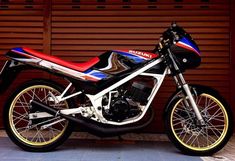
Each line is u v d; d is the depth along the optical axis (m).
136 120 3.57
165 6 4.60
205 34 4.58
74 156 3.43
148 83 3.70
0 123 4.73
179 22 4.59
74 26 4.65
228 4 4.55
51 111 3.54
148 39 4.61
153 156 3.48
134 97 3.58
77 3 4.65
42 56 3.60
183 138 3.73
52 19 4.66
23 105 4.23
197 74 4.59
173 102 3.63
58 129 4.20
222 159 3.40
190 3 4.58
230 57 4.55
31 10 4.67
